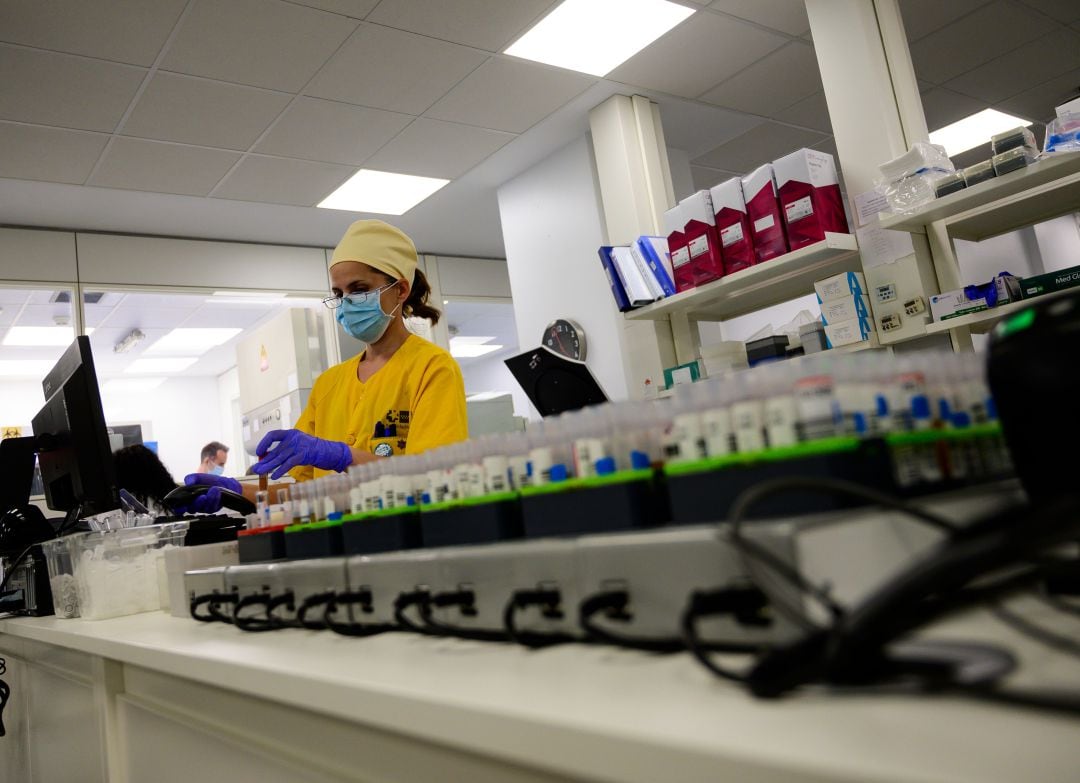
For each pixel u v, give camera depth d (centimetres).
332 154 404
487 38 325
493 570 59
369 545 79
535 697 41
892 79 278
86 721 120
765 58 376
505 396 416
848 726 31
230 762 78
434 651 59
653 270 312
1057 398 44
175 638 88
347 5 290
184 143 371
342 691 51
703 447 52
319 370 485
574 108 399
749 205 276
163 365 820
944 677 32
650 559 47
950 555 34
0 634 189
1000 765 25
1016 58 415
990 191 223
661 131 407
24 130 341
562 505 60
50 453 178
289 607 83
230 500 160
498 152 433
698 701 37
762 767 28
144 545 135
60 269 443
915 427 53
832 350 262
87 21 278
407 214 502
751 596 42
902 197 244
